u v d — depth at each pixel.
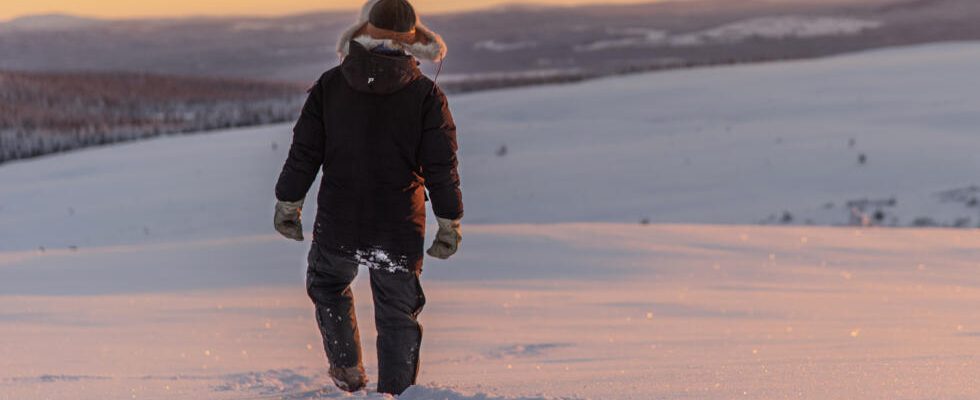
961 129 65.44
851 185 50.09
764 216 45.12
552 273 14.23
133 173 75.75
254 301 10.16
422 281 13.53
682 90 106.12
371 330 7.48
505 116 98.81
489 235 18.89
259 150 83.25
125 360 4.86
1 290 12.52
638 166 61.59
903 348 4.15
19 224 56.91
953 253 15.65
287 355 5.32
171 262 16.78
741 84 107.38
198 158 80.69
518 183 59.47
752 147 64.31
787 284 12.17
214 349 5.67
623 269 14.45
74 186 71.88
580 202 53.12
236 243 19.83
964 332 5.49
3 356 5.09
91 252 18.72
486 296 10.62
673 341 5.64
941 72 102.06
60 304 9.45
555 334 6.48
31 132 169.25
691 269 14.24
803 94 93.25
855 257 15.29
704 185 54.38
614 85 122.31
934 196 44.66
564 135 80.06
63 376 3.90
